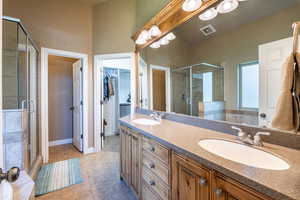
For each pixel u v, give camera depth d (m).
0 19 0.65
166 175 1.13
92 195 1.77
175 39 1.94
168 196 1.11
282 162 0.78
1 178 0.60
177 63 1.94
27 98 2.10
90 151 3.13
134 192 1.68
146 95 2.64
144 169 1.46
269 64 1.08
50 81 3.54
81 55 3.03
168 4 1.89
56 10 2.79
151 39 2.42
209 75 1.53
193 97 1.71
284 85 0.83
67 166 2.48
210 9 1.48
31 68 2.32
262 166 0.88
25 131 1.83
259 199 0.58
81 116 3.12
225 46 1.38
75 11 2.98
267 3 1.09
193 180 0.89
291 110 0.81
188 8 1.60
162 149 1.17
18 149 1.66
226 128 1.27
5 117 1.60
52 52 2.74
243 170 0.66
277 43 1.03
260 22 1.13
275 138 0.97
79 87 3.18
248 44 1.21
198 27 1.63
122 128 2.04
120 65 4.51
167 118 2.03
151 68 2.47
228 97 1.35
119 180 2.08
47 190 1.84
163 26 2.12
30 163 2.09
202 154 0.84
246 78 1.23
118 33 3.04
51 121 3.56
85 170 2.35
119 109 4.73
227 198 0.71
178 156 1.01
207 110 1.55
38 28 2.62
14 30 1.90
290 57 0.82
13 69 1.90
